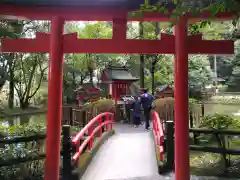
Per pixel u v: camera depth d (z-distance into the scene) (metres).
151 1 3.36
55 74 3.99
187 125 3.98
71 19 4.05
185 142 3.98
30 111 18.86
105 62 20.42
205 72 21.67
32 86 21.53
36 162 4.79
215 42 4.05
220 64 29.94
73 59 19.56
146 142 8.41
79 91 15.97
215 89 25.83
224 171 4.89
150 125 12.30
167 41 4.07
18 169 4.59
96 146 7.12
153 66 15.28
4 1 3.62
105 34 16.86
